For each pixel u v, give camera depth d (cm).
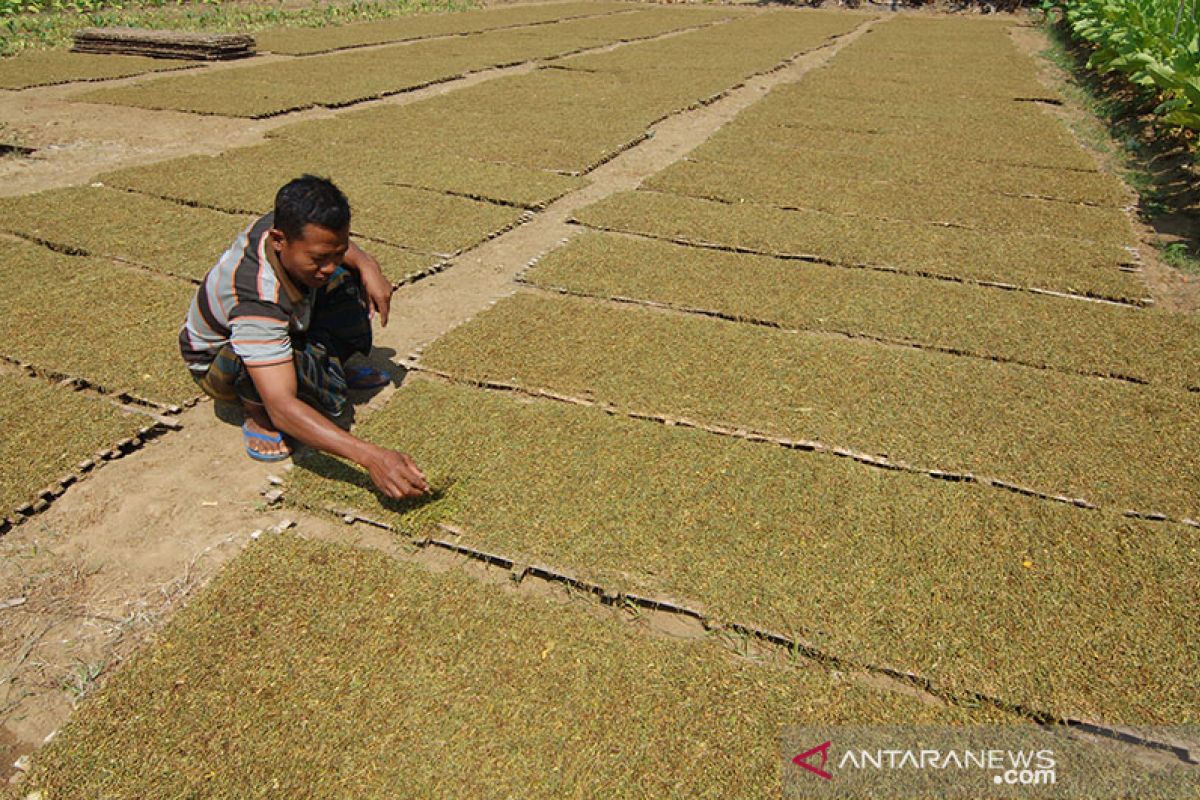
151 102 816
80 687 199
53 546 243
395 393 317
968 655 203
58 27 1366
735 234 493
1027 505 258
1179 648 204
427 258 452
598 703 191
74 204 526
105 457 280
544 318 381
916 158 662
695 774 175
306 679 197
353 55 1134
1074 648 204
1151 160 661
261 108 788
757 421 302
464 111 802
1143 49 811
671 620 217
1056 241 488
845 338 372
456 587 224
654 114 795
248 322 244
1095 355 355
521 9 1822
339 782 173
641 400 315
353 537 247
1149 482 270
